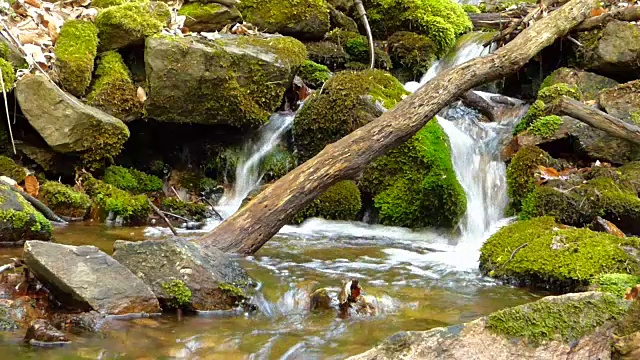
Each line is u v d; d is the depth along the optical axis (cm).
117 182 577
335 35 805
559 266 382
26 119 536
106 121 543
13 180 502
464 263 450
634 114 564
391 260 450
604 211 475
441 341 223
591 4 645
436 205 543
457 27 860
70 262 308
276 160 629
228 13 696
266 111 632
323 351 280
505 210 554
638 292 241
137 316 307
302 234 532
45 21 585
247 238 417
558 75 661
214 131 645
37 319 281
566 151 578
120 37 598
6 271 324
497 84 750
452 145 592
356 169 447
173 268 326
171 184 633
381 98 590
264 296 341
